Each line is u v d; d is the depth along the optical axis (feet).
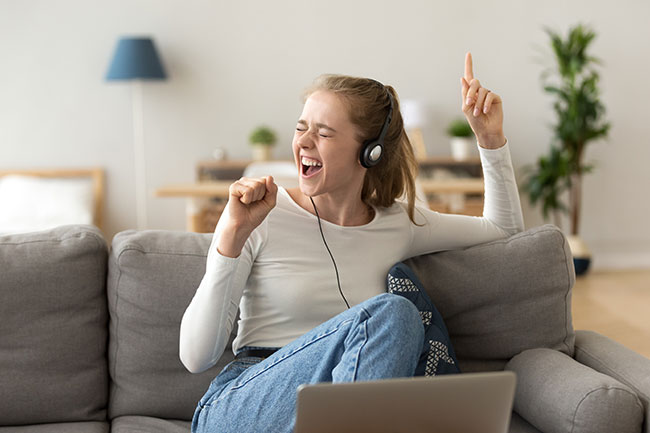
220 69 17.75
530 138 18.37
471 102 6.23
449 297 6.25
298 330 5.52
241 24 17.69
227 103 17.85
